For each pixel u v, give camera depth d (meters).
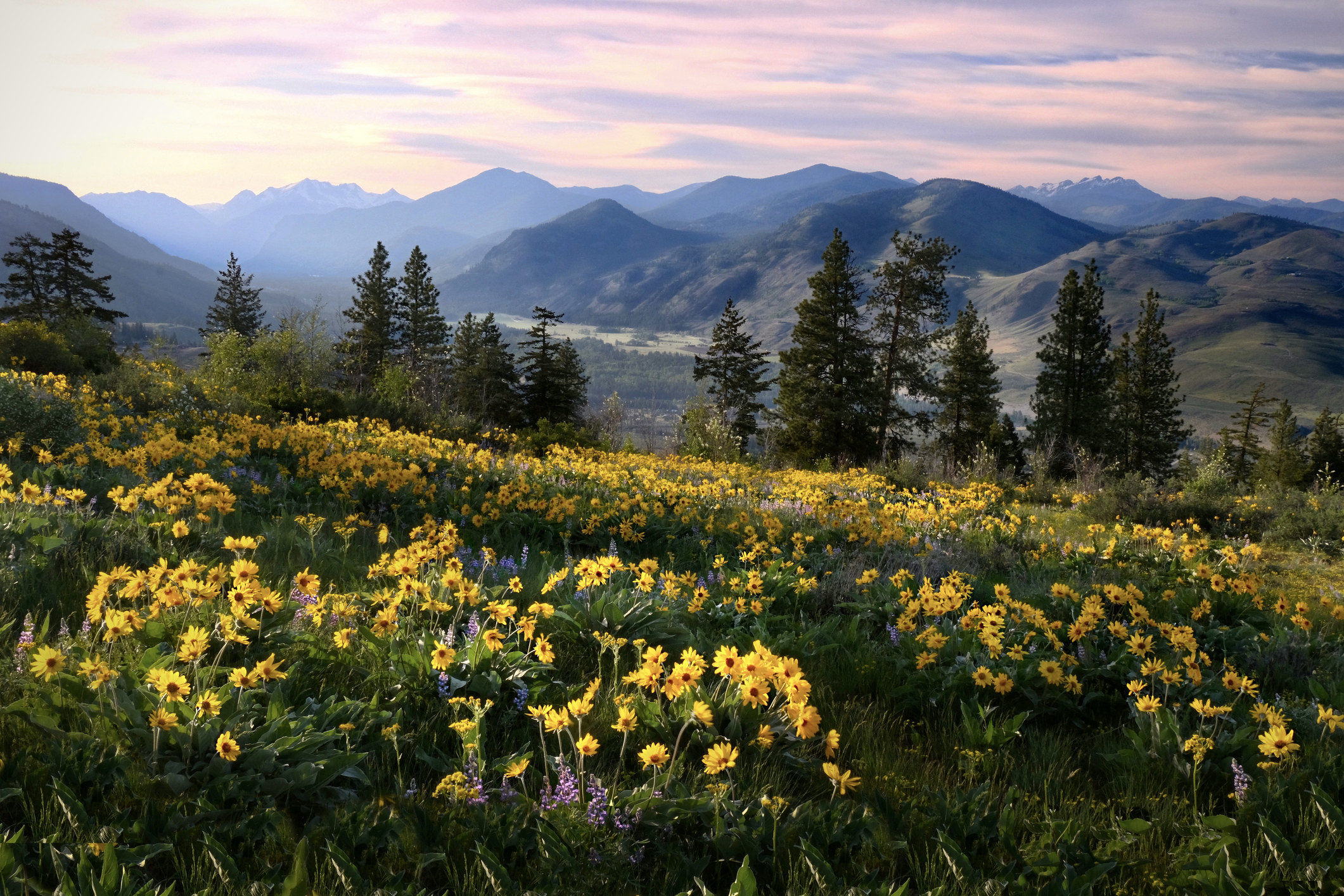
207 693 3.27
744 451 33.28
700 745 4.04
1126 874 3.33
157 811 2.81
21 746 3.13
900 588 7.55
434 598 5.13
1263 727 4.64
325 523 8.64
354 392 29.66
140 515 6.39
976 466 24.97
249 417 17.28
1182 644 5.36
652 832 3.22
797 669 3.61
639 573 6.31
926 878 3.12
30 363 27.36
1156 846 3.59
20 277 56.50
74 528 5.93
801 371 45.25
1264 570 10.80
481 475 12.84
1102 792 4.22
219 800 2.96
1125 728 4.88
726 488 14.02
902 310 44.09
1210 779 4.31
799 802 3.68
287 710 3.56
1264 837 3.52
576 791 3.26
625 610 5.72
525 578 7.22
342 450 13.41
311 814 3.11
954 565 9.52
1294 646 6.55
